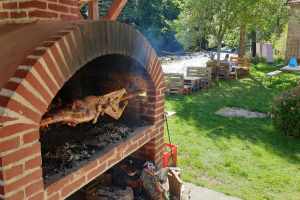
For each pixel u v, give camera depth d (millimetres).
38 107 2334
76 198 3877
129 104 4348
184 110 9547
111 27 3049
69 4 3572
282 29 23625
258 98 11242
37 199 2426
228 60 16875
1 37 2869
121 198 3791
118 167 4328
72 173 2818
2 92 2164
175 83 11750
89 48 2775
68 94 3902
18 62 2342
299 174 5547
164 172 4430
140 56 3674
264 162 6008
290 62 18422
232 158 6152
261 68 18766
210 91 12406
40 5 3191
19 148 2225
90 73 4094
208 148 6656
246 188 5059
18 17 3234
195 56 27906
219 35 16078
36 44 2492
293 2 19906
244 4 15031
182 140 7066
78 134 3793
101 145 3477
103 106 3457
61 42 2477
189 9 16828
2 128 2088
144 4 34125
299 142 7020
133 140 3783
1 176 2133
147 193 4121
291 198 4789
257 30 20469
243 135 7426
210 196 4758
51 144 3463
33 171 2363
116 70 4188
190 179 5266
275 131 7691
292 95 7477
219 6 15492
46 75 2367
